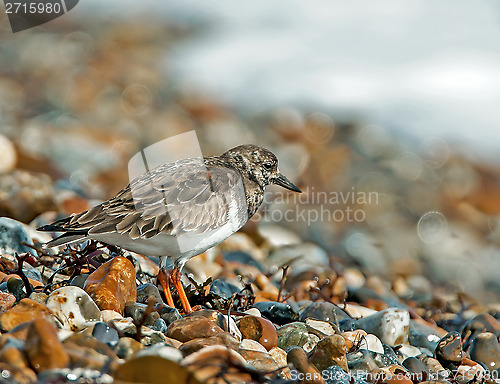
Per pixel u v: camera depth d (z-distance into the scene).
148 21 24.08
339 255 13.30
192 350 5.11
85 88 18.81
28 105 17.27
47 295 5.77
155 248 6.52
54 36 21.25
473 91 19.89
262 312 6.88
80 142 14.96
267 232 11.24
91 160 14.31
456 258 14.18
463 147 18.00
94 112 17.88
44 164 13.32
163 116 18.41
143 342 5.20
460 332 7.30
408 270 13.42
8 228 7.12
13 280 6.04
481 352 6.40
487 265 13.95
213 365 4.67
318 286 8.34
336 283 8.95
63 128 16.08
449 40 22.00
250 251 10.34
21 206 9.12
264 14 25.08
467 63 20.84
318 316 6.91
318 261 10.69
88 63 20.34
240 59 22.25
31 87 18.30
